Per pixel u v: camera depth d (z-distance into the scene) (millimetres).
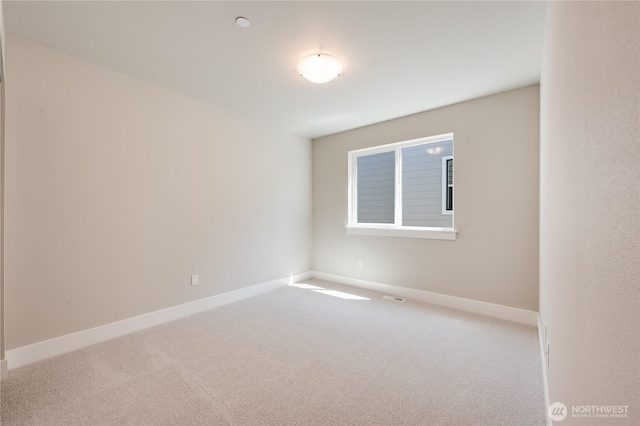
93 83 2289
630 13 415
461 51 2098
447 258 3193
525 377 1836
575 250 812
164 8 1663
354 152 4152
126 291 2496
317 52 2121
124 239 2482
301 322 2748
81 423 1442
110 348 2217
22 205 1977
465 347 2240
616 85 479
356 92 2814
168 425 1435
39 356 2035
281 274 4023
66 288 2168
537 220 2654
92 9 1664
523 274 2729
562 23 1050
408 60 2225
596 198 601
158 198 2705
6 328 1920
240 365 1988
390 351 2184
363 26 1825
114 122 2408
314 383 1786
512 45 2018
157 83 2650
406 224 3859
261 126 3729
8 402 1587
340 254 4211
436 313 2977
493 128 2869
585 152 695
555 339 1246
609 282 512
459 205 3092
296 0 1601
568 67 931
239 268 3451
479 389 1719
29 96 1992
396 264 3617
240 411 1537
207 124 3096
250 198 3582
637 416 379
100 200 2338
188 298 2943
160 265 2725
